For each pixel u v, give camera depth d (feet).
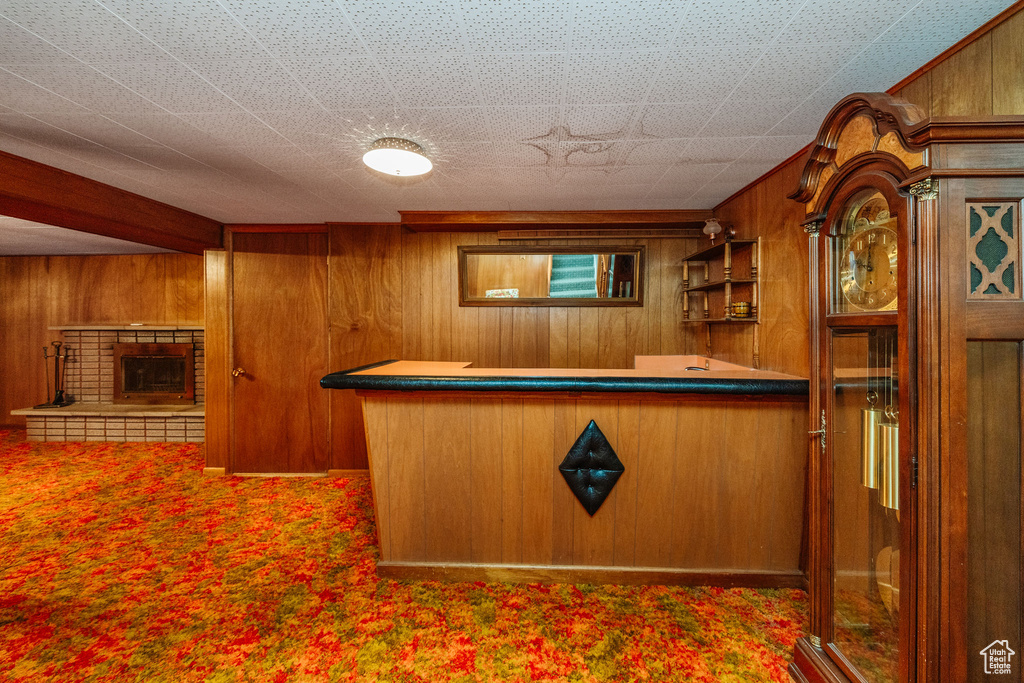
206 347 12.98
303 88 5.51
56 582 7.31
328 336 12.94
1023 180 3.51
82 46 4.67
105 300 17.38
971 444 3.67
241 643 5.87
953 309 3.55
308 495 11.32
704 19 4.24
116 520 9.75
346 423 12.99
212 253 12.85
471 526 7.34
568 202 10.53
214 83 5.40
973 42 4.50
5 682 5.24
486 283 12.69
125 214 9.68
